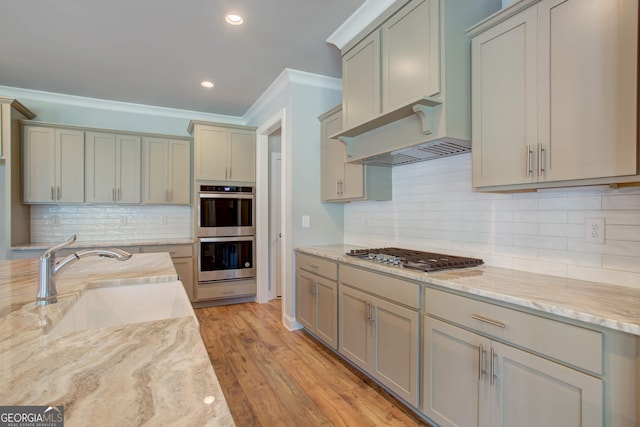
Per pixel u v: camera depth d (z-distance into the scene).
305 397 2.22
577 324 1.22
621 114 1.29
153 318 1.66
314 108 3.49
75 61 3.11
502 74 1.71
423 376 1.86
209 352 2.91
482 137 1.82
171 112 4.55
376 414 2.04
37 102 3.94
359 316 2.39
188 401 0.59
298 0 2.25
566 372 1.24
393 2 2.21
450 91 1.87
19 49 2.87
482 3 2.00
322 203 3.53
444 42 1.86
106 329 0.95
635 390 1.09
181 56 3.02
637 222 1.50
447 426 1.71
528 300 1.35
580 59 1.41
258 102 4.18
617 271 1.56
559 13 1.48
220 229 4.26
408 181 2.79
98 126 4.25
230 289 4.32
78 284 1.50
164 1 2.25
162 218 4.55
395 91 2.17
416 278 1.87
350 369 2.60
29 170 3.69
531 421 1.35
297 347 3.01
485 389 1.52
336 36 2.67
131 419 0.53
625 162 1.28
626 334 1.11
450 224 2.41
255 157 4.46
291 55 3.00
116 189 4.09
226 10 2.35
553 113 1.50
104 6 2.29
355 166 2.94
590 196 1.65
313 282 3.03
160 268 1.93
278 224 4.71
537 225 1.88
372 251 2.64
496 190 1.78
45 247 3.55
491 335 1.50
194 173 4.18
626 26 1.28
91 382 0.65
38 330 0.94
